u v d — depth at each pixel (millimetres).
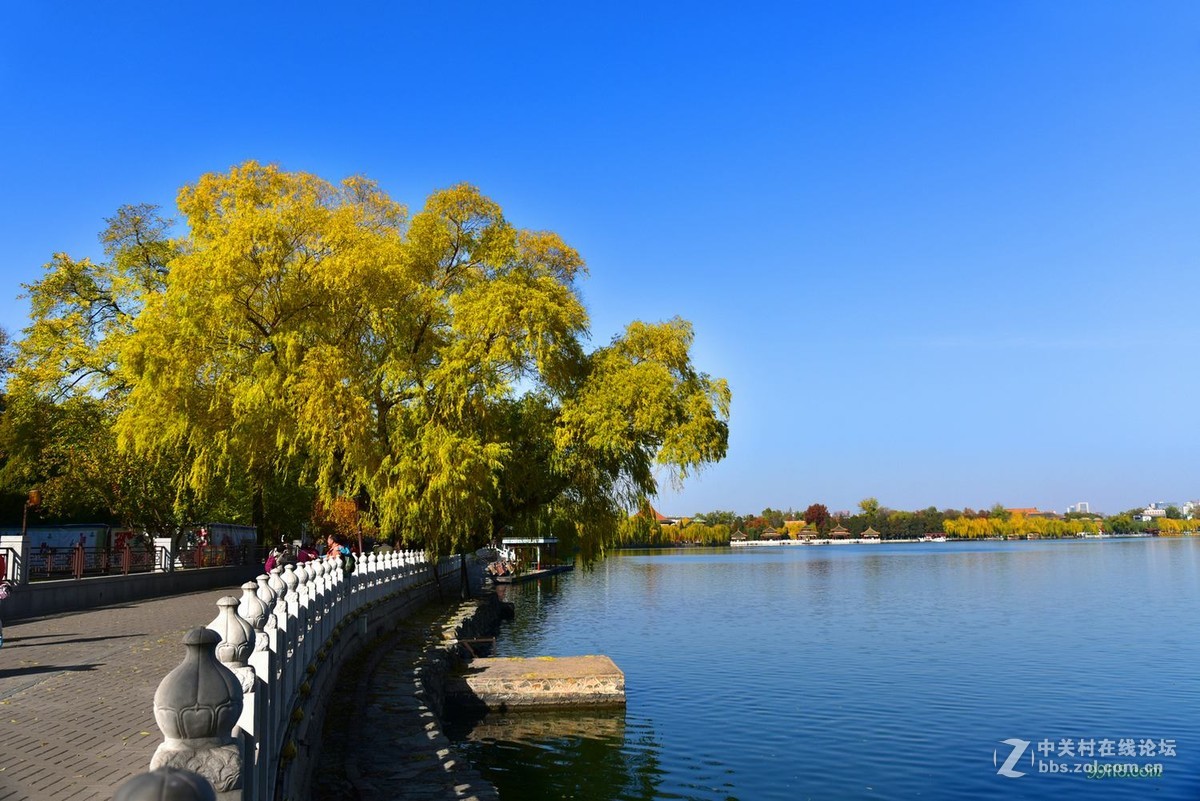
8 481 41781
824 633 45219
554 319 30438
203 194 32219
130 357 28969
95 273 44844
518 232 36344
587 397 31078
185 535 42500
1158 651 37656
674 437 30047
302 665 12414
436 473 28875
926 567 122688
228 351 30062
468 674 25406
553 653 38875
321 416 27875
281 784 9023
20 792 7598
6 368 50781
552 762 20219
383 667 21719
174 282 29125
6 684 13211
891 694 28281
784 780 18938
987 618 52250
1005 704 26703
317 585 16266
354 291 29703
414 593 37594
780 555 197625
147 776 2715
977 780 19000
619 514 34438
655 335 32656
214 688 4730
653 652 38688
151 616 24219
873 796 17938
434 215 33406
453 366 29609
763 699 27391
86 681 13477
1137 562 131375
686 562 156875
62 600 26141
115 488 38250
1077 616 52969
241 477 42312
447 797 12430
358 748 14664
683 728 23406
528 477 33938
